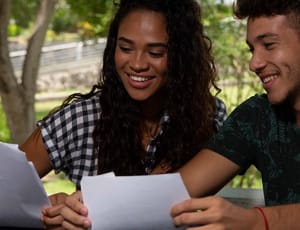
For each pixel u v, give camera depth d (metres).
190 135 2.28
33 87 5.35
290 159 1.82
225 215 1.54
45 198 1.76
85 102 2.29
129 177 1.58
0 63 5.09
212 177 1.89
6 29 5.05
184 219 1.55
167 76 2.20
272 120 1.86
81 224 1.63
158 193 1.59
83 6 5.86
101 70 2.30
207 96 2.34
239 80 4.77
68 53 13.42
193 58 2.24
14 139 5.29
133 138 2.26
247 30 1.70
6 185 1.71
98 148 2.27
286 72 1.65
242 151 1.90
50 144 2.24
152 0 2.15
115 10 2.32
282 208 1.62
